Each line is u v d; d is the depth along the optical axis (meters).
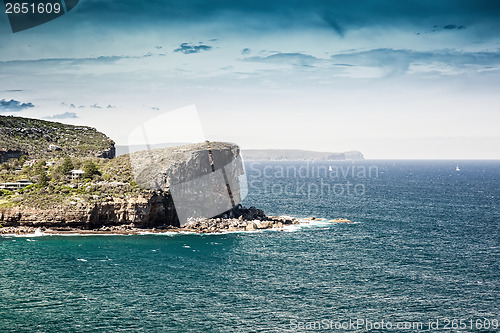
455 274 110.00
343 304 88.62
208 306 85.94
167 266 110.31
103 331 74.88
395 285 100.50
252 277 103.50
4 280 97.69
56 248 124.25
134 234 141.75
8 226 142.38
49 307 83.94
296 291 95.06
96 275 102.56
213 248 128.38
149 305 85.75
